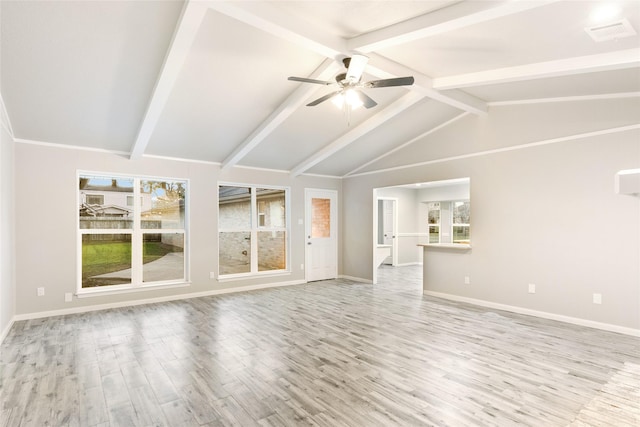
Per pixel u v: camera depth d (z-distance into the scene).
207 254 6.02
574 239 4.35
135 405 2.47
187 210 5.88
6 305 3.97
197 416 2.34
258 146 5.76
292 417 2.32
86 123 4.33
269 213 6.98
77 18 2.76
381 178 6.99
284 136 5.53
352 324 4.34
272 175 6.85
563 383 2.77
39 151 4.63
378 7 2.69
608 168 4.07
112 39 3.01
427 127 5.89
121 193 5.41
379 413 2.37
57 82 3.49
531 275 4.74
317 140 5.84
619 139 3.99
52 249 4.70
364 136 5.98
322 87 4.27
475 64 3.62
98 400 2.54
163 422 2.28
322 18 2.88
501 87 4.31
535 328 4.16
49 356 3.33
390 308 5.13
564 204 4.43
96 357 3.31
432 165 5.99
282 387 2.73
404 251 10.02
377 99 4.79
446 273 5.80
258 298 5.80
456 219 9.88
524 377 2.88
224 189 6.43
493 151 5.13
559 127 4.46
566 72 3.29
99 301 5.04
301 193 7.27
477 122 5.32
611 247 4.07
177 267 5.92
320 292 6.29
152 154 5.50
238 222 6.57
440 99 4.50
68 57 3.16
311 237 7.43
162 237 5.81
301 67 3.77
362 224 7.46
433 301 5.59
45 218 4.66
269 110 4.59
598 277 4.16
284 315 4.75
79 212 5.08
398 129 5.86
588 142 4.23
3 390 2.69
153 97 3.62
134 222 5.48
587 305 4.24
